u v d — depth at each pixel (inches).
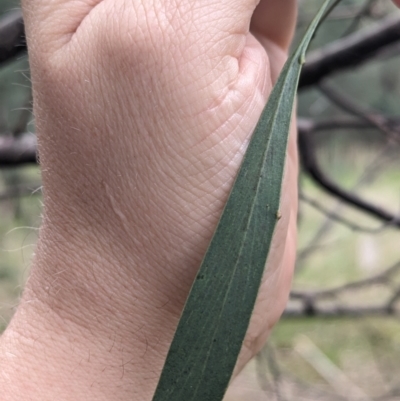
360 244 58.1
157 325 9.9
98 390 9.9
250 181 8.4
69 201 9.6
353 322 51.4
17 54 16.3
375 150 41.1
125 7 8.7
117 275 9.7
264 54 9.8
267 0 11.3
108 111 8.9
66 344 10.0
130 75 8.7
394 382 42.4
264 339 11.6
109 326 9.9
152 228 9.4
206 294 8.2
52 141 9.4
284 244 10.4
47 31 9.1
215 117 8.9
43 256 10.1
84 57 8.8
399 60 36.3
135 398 10.1
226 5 8.8
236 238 8.3
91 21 8.8
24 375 9.9
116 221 9.5
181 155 9.0
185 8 8.7
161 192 9.2
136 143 9.0
